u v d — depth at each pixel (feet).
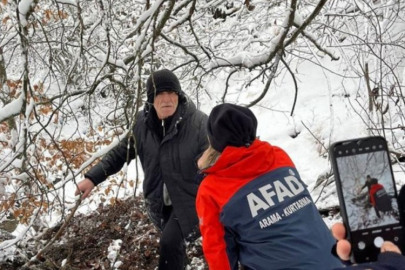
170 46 24.80
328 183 19.11
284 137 28.55
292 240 7.65
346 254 4.80
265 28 25.93
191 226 12.02
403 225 4.90
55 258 16.57
